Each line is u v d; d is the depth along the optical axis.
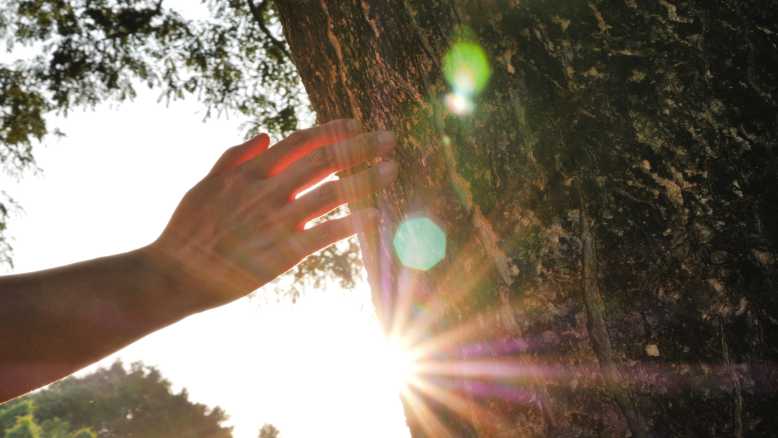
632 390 0.41
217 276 0.49
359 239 0.59
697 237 0.40
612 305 0.41
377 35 0.51
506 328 0.45
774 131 0.40
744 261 0.40
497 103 0.45
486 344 0.46
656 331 0.41
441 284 0.49
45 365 0.45
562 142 0.43
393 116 0.51
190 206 0.51
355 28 0.52
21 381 0.44
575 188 0.43
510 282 0.44
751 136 0.40
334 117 0.58
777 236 0.39
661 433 0.40
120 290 0.47
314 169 0.51
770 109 0.40
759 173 0.40
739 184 0.40
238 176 0.51
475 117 0.46
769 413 0.38
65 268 0.47
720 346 0.39
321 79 0.57
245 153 0.53
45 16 4.02
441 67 0.47
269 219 0.50
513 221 0.44
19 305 0.44
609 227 0.42
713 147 0.41
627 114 0.42
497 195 0.45
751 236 0.40
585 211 0.42
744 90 0.41
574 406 0.42
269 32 4.10
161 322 0.48
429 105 0.48
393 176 0.51
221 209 0.50
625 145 0.42
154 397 20.12
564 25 0.44
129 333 0.47
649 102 0.42
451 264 0.48
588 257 0.42
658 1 0.43
